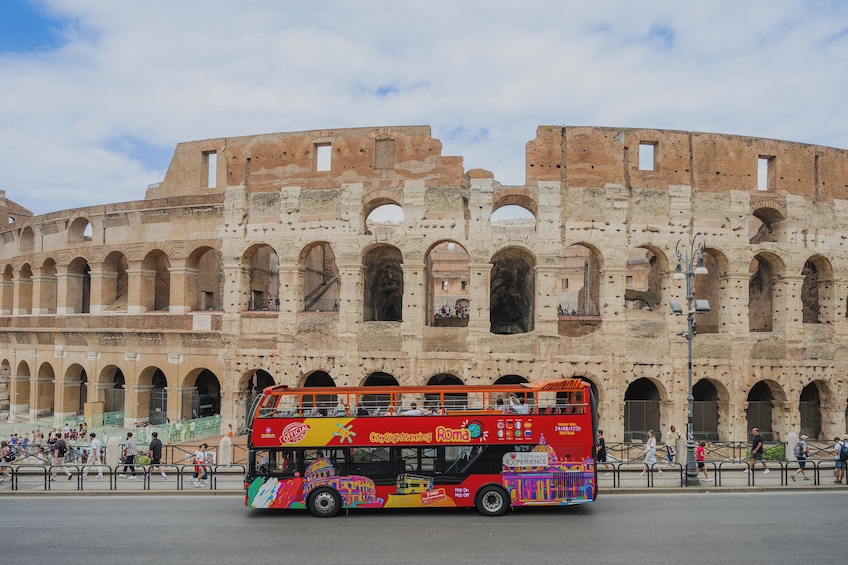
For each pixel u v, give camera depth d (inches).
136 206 2220.7
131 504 1251.8
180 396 2114.9
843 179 2046.0
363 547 927.0
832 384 1982.0
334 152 1987.0
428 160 1930.4
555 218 1903.3
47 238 2501.2
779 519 1092.5
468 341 1887.3
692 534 994.1
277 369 1983.3
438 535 999.0
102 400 2281.0
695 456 1451.8
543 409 1187.9
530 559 861.2
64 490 1355.8
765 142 1990.7
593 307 2281.0
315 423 1173.1
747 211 1953.7
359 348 1923.0
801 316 1967.3
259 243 2023.9
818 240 1995.6
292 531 1028.5
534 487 1152.2
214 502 1273.4
